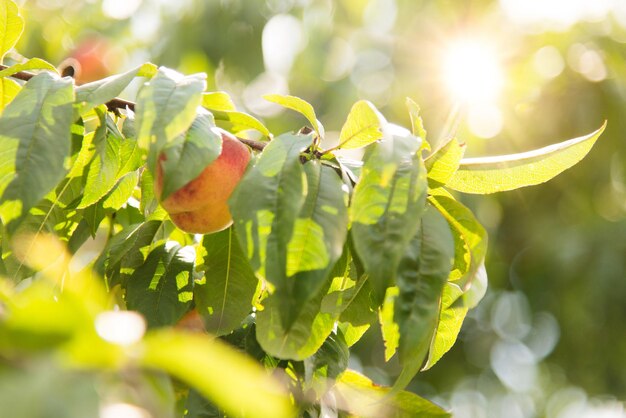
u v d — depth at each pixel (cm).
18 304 96
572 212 258
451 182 122
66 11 230
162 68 115
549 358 289
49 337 90
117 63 221
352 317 122
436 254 113
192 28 241
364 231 111
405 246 110
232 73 248
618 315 259
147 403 91
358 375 127
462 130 237
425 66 261
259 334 119
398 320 111
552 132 246
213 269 124
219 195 121
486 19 260
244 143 125
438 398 301
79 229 128
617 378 272
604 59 247
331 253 111
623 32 251
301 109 121
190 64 248
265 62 246
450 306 117
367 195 112
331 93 281
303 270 111
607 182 253
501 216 261
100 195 123
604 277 251
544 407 305
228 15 243
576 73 247
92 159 122
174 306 123
